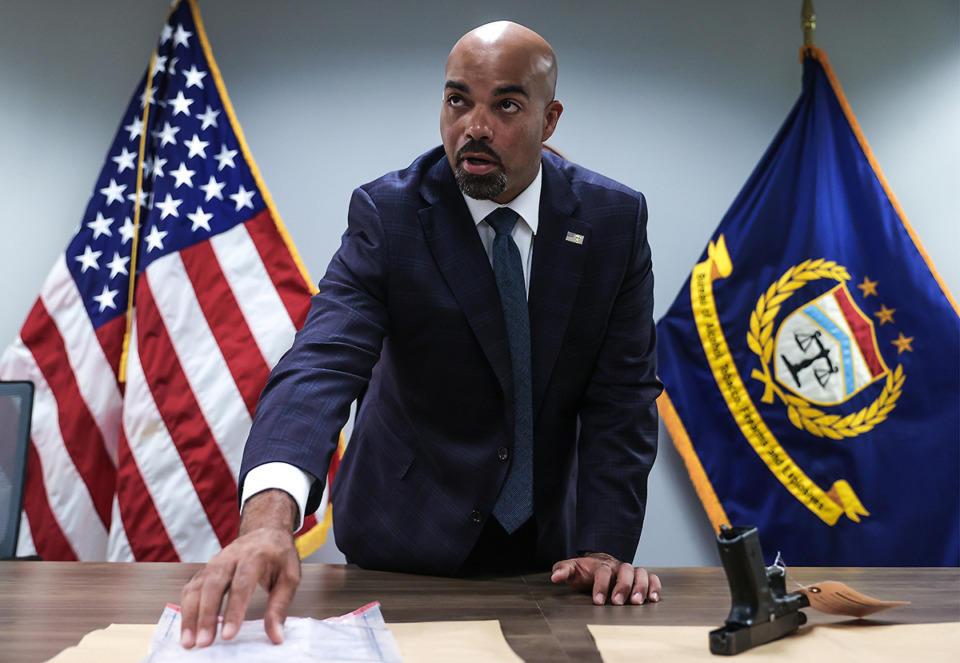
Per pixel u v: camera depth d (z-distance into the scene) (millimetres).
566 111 2695
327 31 2688
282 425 959
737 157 2707
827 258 2537
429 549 1186
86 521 2373
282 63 2672
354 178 2646
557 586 1087
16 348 2393
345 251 1234
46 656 721
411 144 2666
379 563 1228
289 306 2443
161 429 2355
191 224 2445
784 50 2742
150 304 2398
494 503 1201
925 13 2756
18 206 2602
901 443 2465
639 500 1217
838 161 2592
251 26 2674
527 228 1267
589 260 1250
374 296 1195
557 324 1229
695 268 2576
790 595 839
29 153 2619
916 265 2535
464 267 1210
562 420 1284
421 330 1212
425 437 1247
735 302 2543
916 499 2443
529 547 1294
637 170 2689
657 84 2719
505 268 1229
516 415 1236
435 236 1218
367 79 2682
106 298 2436
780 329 2521
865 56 2744
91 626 831
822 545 2443
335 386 1039
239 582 744
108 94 2648
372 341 1148
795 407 2494
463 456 1220
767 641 786
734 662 724
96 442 2398
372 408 1341
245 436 2373
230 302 2424
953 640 798
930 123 2729
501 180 1153
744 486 2475
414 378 1244
